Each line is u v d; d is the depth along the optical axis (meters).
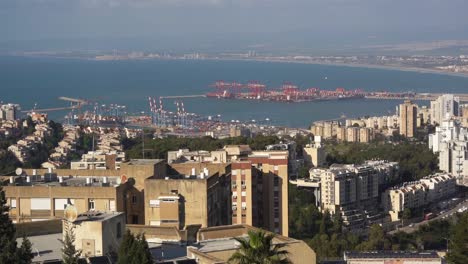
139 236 109.19
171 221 160.50
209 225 164.62
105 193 156.62
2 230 106.19
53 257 117.94
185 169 184.50
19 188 156.88
